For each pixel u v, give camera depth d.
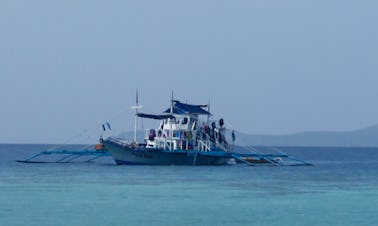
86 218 175.12
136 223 168.75
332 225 169.62
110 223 168.25
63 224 166.12
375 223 172.75
